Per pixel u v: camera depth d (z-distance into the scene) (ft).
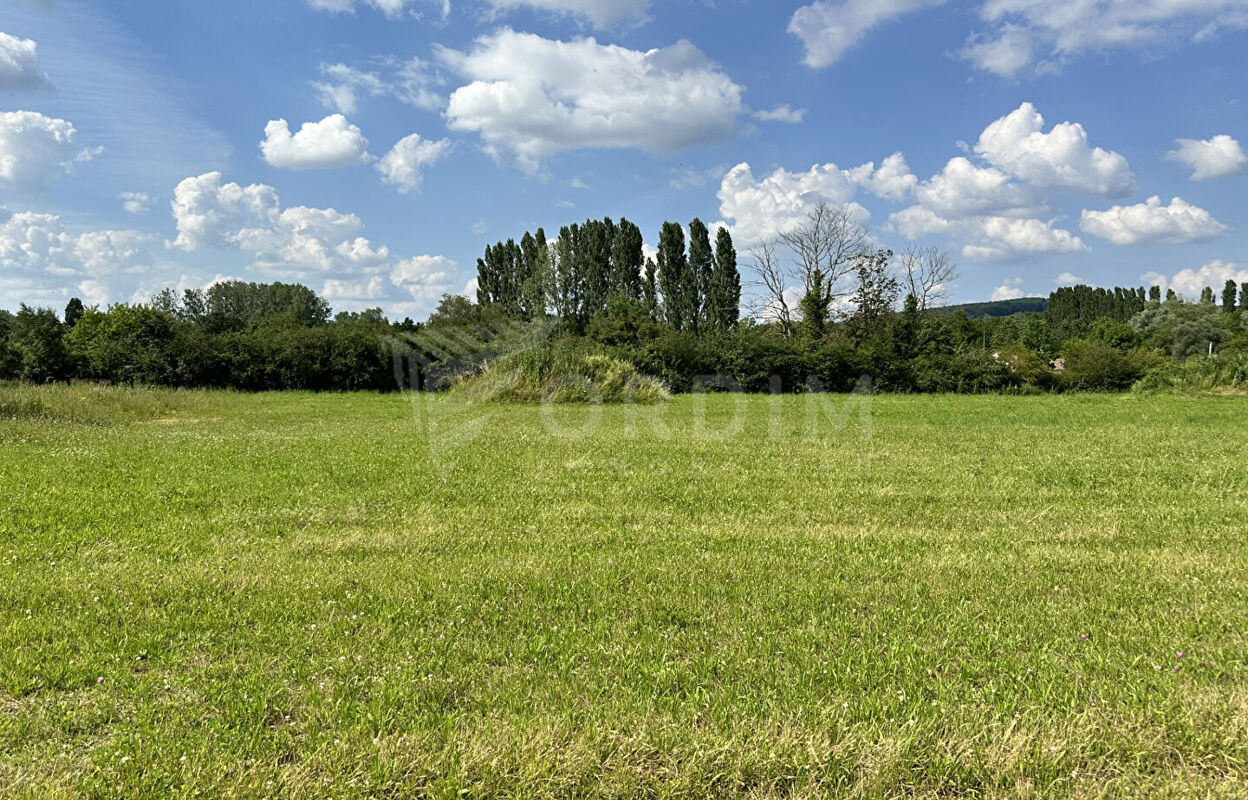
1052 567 22.38
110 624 17.26
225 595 19.45
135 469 38.68
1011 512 30.27
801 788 11.37
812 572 21.88
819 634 16.85
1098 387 135.44
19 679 14.19
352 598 19.15
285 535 26.21
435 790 11.10
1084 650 15.99
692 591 20.03
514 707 13.52
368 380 120.88
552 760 11.68
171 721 12.92
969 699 13.80
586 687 14.30
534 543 25.27
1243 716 13.02
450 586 20.34
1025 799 11.21
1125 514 29.81
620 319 135.23
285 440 52.70
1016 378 131.54
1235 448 48.83
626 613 18.39
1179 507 31.04
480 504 31.42
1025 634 16.94
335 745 12.04
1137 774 11.69
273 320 141.69
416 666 15.15
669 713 13.23
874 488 35.06
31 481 34.63
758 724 12.87
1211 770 11.89
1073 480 37.22
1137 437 55.72
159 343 119.55
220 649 15.96
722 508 31.07
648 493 33.83
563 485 35.53
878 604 19.10
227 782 11.15
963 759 11.84
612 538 26.04
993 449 48.88
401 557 23.47
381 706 13.37
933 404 94.27
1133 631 17.07
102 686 14.15
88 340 129.18
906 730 12.56
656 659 15.66
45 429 57.11
